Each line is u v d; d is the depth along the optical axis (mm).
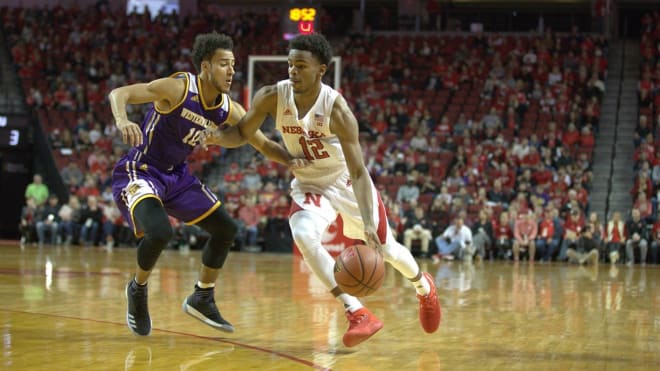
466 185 17078
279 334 4559
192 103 4262
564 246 15320
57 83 21031
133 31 23031
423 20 23906
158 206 4207
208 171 19109
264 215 17000
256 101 4273
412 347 4199
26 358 3553
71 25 23062
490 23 24219
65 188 18531
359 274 3811
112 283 7625
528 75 20375
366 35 22594
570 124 18547
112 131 19516
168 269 10125
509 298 7234
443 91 20375
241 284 8141
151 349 3918
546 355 3998
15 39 22625
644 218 15773
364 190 4074
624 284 9461
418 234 15898
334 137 4242
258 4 25688
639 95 19625
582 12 23734
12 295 6328
